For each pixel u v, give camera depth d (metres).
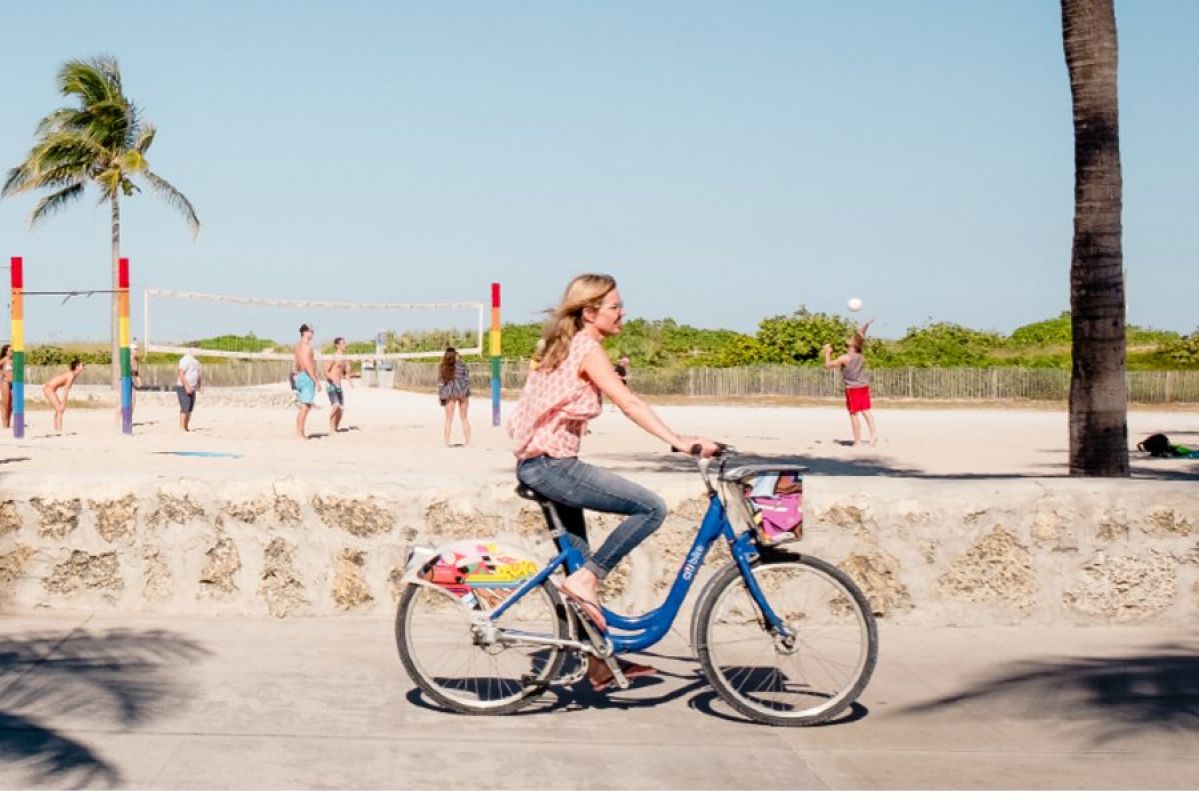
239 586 7.08
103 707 5.42
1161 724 5.41
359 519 7.08
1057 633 7.05
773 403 44.19
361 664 6.16
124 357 23.61
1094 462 9.38
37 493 7.09
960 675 6.16
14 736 5.04
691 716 5.50
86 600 7.12
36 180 42.06
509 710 5.48
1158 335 58.69
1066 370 45.75
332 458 18.27
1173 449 20.30
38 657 6.19
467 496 7.07
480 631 5.43
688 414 34.84
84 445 20.44
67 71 42.62
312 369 22.78
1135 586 7.20
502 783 4.64
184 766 4.73
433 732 5.21
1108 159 9.39
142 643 6.47
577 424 5.39
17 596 7.09
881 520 7.12
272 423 27.67
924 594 7.14
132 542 7.11
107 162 42.09
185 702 5.51
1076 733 5.29
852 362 22.09
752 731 5.30
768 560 5.48
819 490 7.13
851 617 5.61
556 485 5.37
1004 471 17.22
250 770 4.71
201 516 7.09
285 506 7.09
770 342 52.09
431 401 38.12
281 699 5.59
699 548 5.54
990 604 7.16
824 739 5.21
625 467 17.38
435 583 5.48
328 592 7.09
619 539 5.40
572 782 4.66
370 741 5.07
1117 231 9.41
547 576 5.51
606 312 5.40
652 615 5.54
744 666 5.59
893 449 21.41
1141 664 6.36
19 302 22.42
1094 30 9.38
